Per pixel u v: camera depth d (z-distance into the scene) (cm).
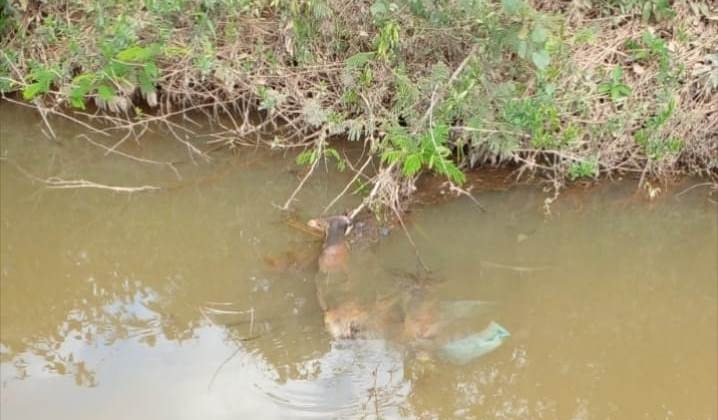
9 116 520
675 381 376
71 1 518
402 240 438
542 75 451
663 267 438
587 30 471
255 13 503
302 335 384
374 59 476
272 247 440
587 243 446
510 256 436
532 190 467
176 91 499
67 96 491
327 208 458
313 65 490
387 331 381
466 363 372
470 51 461
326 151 459
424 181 468
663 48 468
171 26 497
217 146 499
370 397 353
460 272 423
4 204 475
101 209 474
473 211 455
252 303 407
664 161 465
